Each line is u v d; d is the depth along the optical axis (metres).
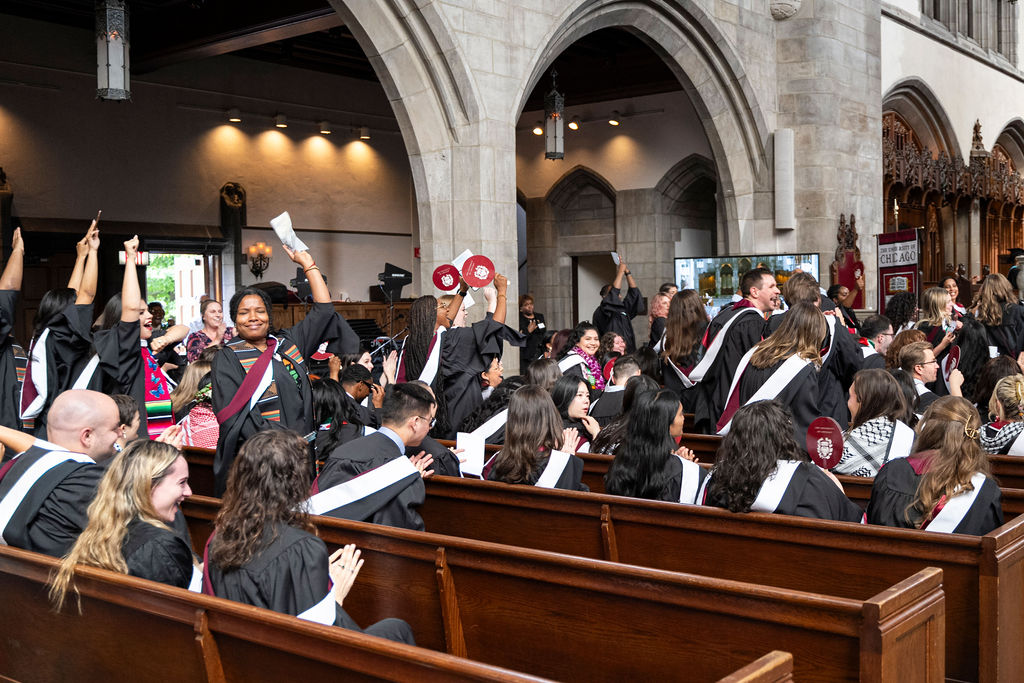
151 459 3.19
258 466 2.91
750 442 3.91
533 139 19.58
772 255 13.80
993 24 23.31
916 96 19.64
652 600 3.06
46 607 3.32
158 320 12.15
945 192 20.97
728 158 15.07
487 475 5.29
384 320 16.33
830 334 6.04
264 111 18.81
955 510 3.74
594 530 4.28
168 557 3.11
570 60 18.36
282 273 19.06
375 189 20.78
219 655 2.83
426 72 10.12
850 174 15.85
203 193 17.91
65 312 5.23
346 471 4.21
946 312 8.77
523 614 3.40
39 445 3.57
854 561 3.60
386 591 3.80
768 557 3.83
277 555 2.84
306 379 5.21
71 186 16.14
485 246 10.28
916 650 2.78
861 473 4.70
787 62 15.41
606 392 6.52
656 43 13.84
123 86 9.36
